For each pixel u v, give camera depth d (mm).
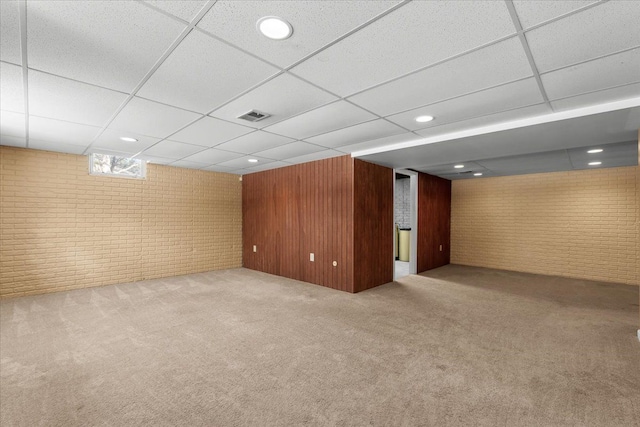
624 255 5250
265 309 3789
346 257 4660
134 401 1941
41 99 2400
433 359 2498
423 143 3625
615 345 2744
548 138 3264
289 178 5652
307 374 2271
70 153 4598
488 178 6848
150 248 5480
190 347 2717
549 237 6020
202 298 4270
